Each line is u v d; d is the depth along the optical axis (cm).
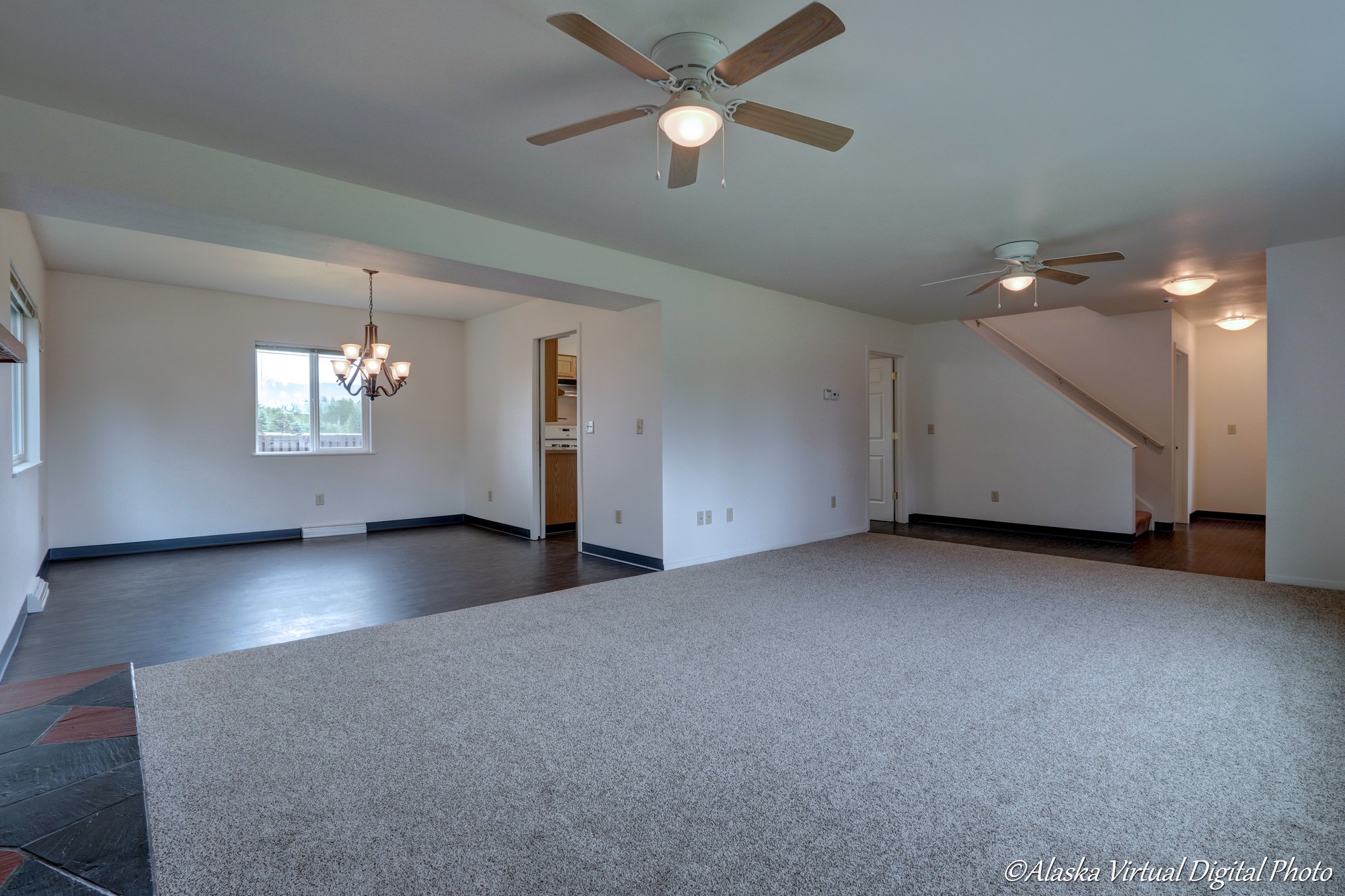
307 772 210
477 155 307
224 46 222
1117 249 461
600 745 228
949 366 752
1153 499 713
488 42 221
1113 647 324
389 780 205
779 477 606
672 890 156
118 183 279
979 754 221
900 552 582
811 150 301
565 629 358
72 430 557
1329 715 247
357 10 202
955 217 393
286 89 250
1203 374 815
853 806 191
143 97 256
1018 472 701
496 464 729
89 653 328
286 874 161
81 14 203
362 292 627
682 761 217
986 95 254
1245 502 788
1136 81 243
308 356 688
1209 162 315
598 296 485
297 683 283
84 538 564
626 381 540
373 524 721
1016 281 450
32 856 71
